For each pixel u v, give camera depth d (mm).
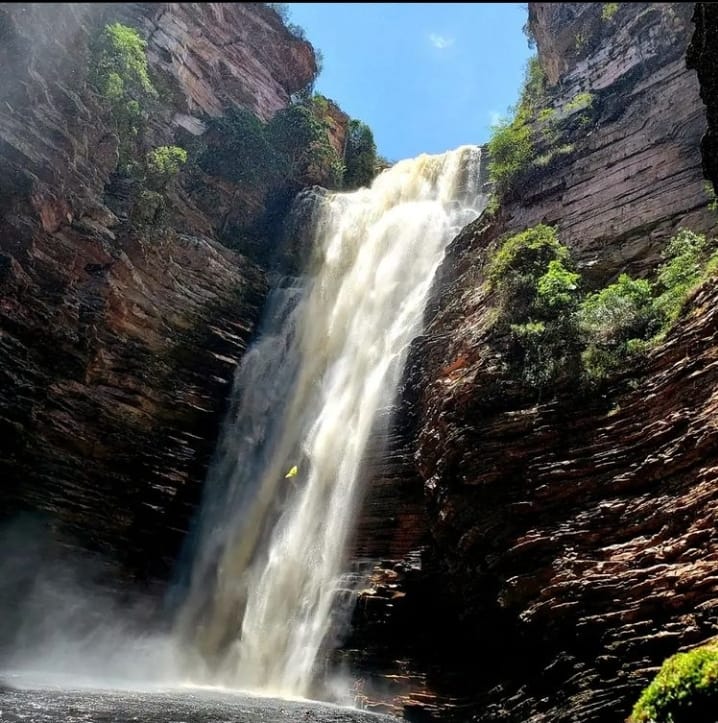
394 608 15445
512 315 15750
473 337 16609
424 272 24031
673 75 17891
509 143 20875
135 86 26578
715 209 14758
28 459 17203
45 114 19922
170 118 31844
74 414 18438
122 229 21750
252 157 32125
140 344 21188
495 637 13031
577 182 18688
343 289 26531
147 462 20188
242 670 17516
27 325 17609
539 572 11914
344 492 18938
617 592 10648
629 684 9758
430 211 27406
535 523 12656
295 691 15953
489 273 17609
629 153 17750
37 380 17672
